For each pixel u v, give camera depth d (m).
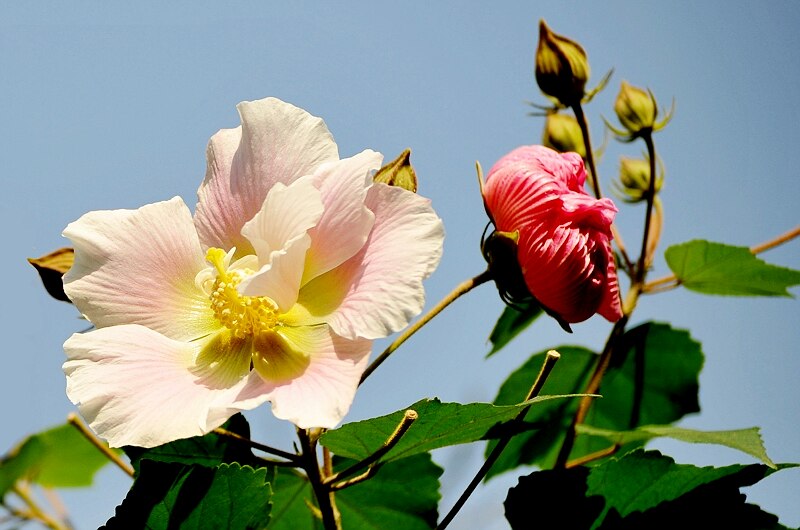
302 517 0.98
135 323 0.91
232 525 0.91
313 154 0.91
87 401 0.89
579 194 0.93
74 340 0.89
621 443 0.98
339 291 0.90
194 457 0.93
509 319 1.00
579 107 1.00
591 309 0.93
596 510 0.94
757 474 0.93
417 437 0.91
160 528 0.90
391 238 0.89
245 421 0.93
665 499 0.93
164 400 0.89
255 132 0.92
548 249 0.92
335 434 0.90
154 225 0.92
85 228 0.91
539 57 1.00
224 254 0.91
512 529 0.94
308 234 0.90
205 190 0.92
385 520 0.98
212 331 0.92
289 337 0.90
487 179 0.94
